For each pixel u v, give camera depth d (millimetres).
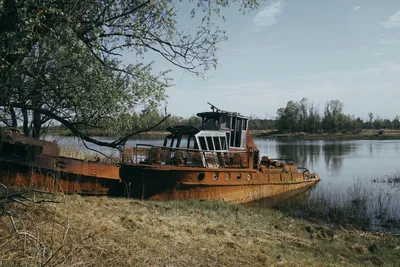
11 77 7645
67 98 8984
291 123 105562
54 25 7664
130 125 10227
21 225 6434
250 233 10312
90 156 19016
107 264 5684
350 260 8898
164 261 6309
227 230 10148
